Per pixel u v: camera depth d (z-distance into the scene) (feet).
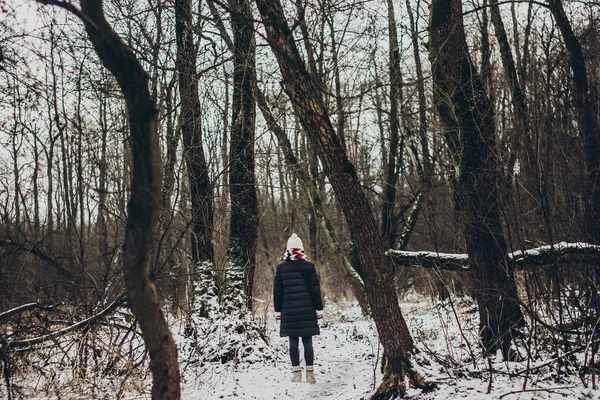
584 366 16.90
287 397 20.59
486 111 22.70
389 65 45.09
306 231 80.69
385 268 18.51
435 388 17.61
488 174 21.30
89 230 28.84
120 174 24.72
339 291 76.02
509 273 19.92
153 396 12.33
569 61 25.36
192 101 26.58
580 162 20.21
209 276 29.01
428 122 39.91
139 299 11.84
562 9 26.58
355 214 18.30
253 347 27.86
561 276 19.52
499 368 18.71
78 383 19.11
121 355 20.08
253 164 31.35
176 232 28.04
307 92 17.60
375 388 18.65
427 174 43.93
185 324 26.99
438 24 23.79
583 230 19.52
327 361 28.96
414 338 26.76
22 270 28.48
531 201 21.29
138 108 11.21
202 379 23.13
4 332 19.66
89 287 23.34
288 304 23.77
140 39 25.86
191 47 27.53
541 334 19.95
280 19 16.83
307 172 48.52
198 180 27.66
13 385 18.65
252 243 31.09
